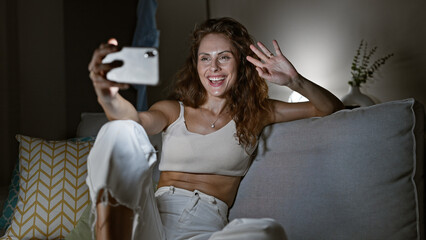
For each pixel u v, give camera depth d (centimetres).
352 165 157
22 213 194
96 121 255
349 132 162
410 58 268
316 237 156
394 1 271
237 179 182
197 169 173
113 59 135
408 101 159
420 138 160
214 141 174
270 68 173
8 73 330
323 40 293
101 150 134
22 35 336
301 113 188
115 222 134
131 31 361
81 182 201
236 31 188
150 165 146
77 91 347
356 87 263
